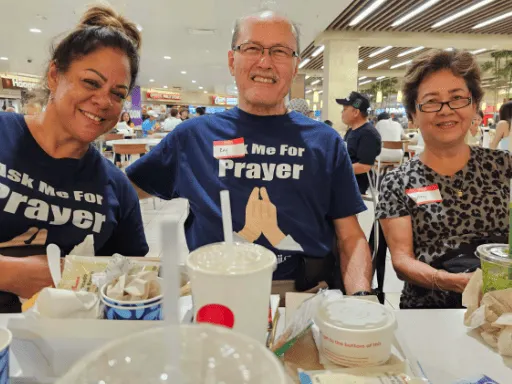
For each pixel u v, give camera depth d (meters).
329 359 0.60
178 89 23.28
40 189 1.10
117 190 1.26
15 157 1.08
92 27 1.09
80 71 1.07
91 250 1.05
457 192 1.40
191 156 1.43
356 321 0.60
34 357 0.56
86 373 0.32
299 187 1.34
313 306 0.68
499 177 1.41
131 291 0.65
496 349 0.72
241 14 1.48
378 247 1.52
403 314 0.87
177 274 0.38
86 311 0.63
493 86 15.48
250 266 0.53
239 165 1.36
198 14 6.76
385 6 7.77
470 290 0.82
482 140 7.21
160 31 7.98
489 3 7.54
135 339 0.35
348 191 1.40
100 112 1.11
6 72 13.29
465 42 10.26
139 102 18.45
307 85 23.77
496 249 0.83
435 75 1.37
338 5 6.68
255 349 0.34
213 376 0.32
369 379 0.56
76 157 1.16
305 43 10.42
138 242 1.35
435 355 0.70
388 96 19.94
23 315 0.66
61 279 0.76
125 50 1.13
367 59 14.40
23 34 8.02
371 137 3.63
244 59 1.38
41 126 1.12
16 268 0.90
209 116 1.47
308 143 1.38
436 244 1.39
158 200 5.09
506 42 10.25
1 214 1.05
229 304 0.52
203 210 1.35
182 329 0.36
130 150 5.50
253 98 1.37
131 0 6.00
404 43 10.24
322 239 1.36
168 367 0.33
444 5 7.66
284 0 6.37
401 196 1.44
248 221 1.31
